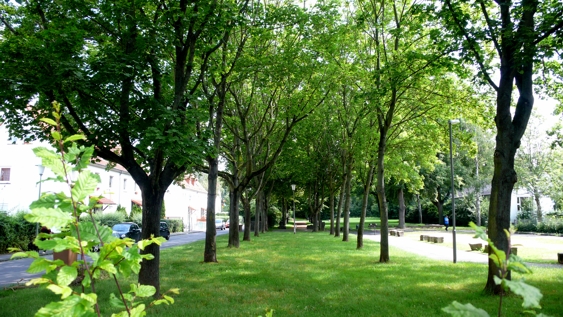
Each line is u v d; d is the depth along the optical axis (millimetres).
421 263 15672
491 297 9109
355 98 13703
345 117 23703
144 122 8844
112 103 9547
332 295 9641
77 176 2037
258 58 15422
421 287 10570
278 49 16203
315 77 17359
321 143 34688
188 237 40219
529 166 42156
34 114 9516
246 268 14219
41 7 9406
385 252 16047
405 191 51781
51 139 7992
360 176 29984
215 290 10242
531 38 8922
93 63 8492
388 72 12398
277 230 49875
